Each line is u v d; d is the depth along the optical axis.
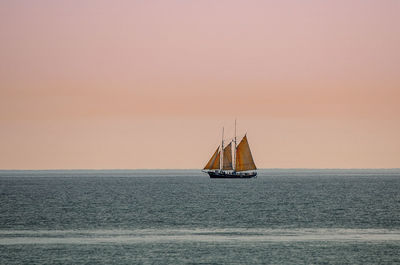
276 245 138.50
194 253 129.12
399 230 163.12
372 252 130.12
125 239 147.38
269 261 121.56
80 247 135.88
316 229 165.50
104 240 145.88
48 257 125.31
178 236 152.25
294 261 121.69
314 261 121.69
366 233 157.50
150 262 120.75
